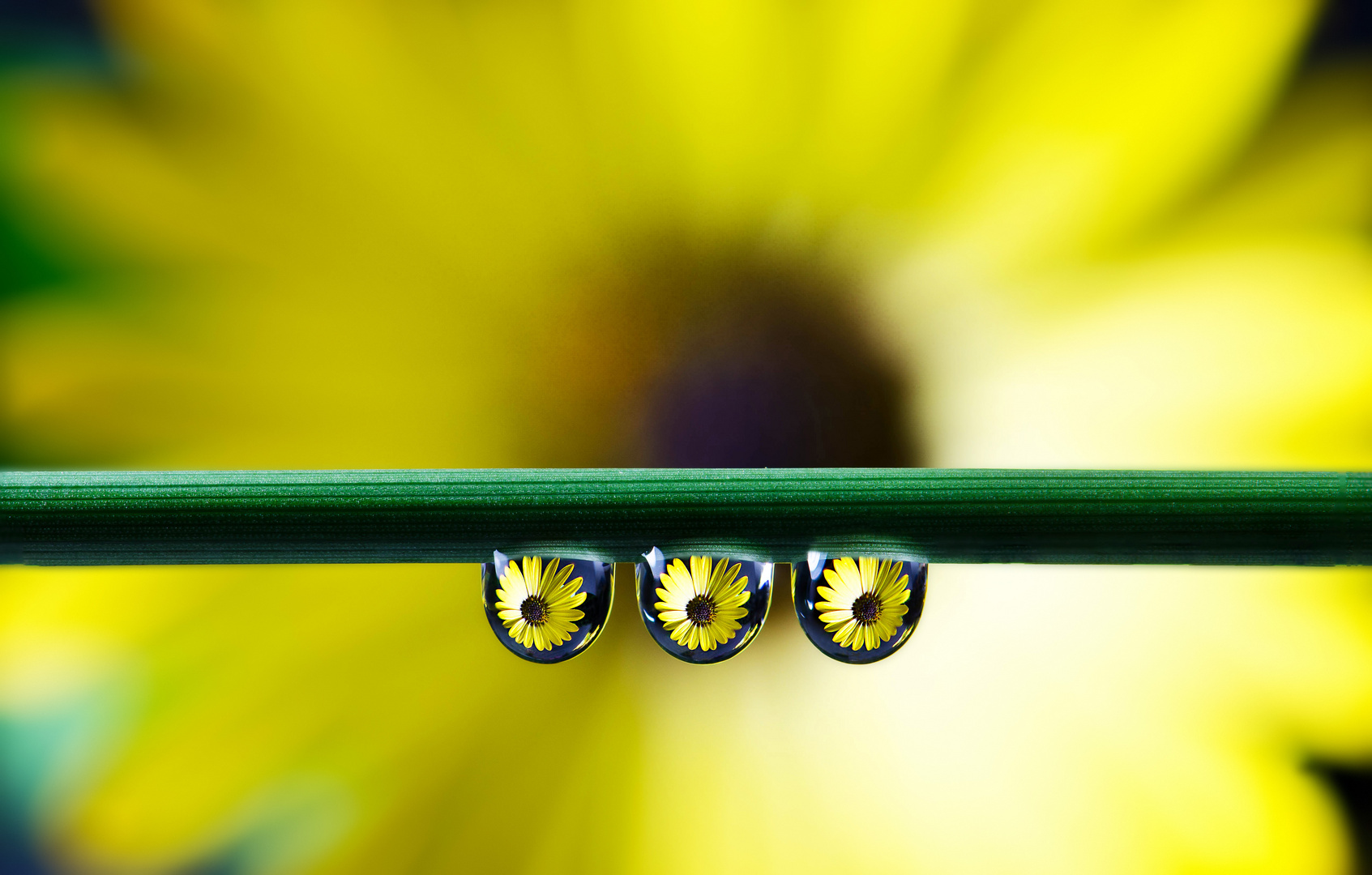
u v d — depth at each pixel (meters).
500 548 0.09
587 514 0.09
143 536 0.09
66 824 0.10
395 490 0.09
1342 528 0.09
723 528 0.09
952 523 0.09
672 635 0.09
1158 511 0.09
